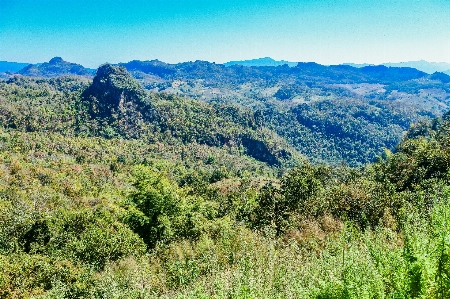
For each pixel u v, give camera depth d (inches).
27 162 3607.3
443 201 481.1
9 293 690.8
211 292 468.8
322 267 406.3
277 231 788.0
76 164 4050.2
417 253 289.4
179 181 3966.5
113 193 3011.8
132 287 577.0
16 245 1294.3
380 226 579.8
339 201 893.2
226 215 1459.2
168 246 814.5
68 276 745.0
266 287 418.3
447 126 2733.8
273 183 3459.6
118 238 990.4
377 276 306.0
